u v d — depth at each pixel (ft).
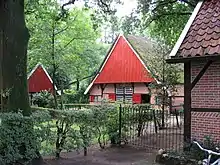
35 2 67.87
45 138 35.04
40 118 34.17
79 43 101.30
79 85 144.36
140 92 115.65
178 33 68.39
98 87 128.26
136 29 67.46
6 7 33.32
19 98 33.91
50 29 88.02
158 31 70.44
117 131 47.91
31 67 104.01
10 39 33.35
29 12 73.82
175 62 35.47
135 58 116.98
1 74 34.09
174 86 70.13
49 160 37.73
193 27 37.40
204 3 40.01
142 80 113.91
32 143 33.01
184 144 35.94
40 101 110.32
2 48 33.76
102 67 126.11
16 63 33.65
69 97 129.18
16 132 31.71
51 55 93.30
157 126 60.03
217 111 34.42
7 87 33.65
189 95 36.27
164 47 70.18
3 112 33.53
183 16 67.21
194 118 36.01
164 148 43.34
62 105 93.35
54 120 37.40
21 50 33.91
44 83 128.16
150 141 49.37
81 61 107.14
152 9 66.44
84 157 39.91
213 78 34.73
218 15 36.70
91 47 116.98
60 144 38.70
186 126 36.42
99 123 43.39
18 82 33.86
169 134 53.21
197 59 33.50
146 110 53.83
